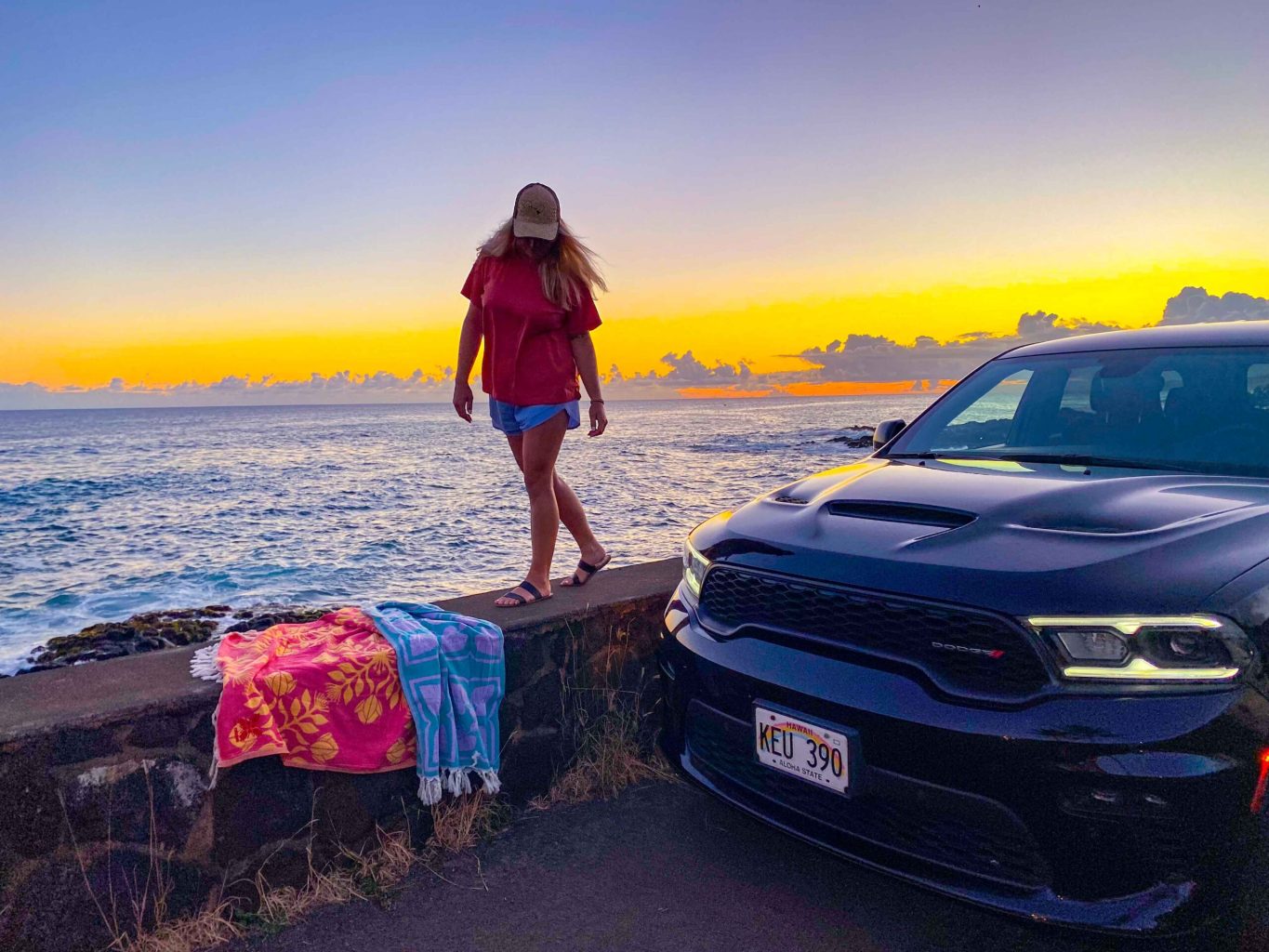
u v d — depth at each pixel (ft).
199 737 7.09
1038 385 10.09
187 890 7.06
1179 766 5.06
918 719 5.92
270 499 92.12
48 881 6.43
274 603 42.22
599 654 10.16
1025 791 5.50
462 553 56.18
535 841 8.66
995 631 5.73
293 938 7.04
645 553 51.47
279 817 7.52
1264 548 5.74
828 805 6.67
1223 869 5.03
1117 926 5.23
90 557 56.95
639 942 6.92
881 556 6.61
